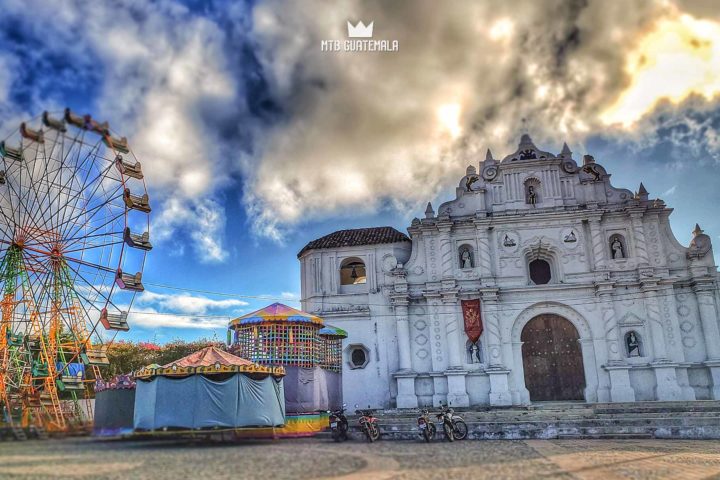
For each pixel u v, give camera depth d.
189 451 21.53
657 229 40.22
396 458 20.84
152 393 25.73
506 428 28.72
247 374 26.44
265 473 16.66
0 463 17.34
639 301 39.38
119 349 53.19
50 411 30.22
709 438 27.48
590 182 41.50
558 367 39.38
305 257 44.31
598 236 40.38
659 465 19.25
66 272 33.72
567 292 39.94
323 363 33.53
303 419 29.62
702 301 38.53
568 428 28.55
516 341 39.78
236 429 25.73
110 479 15.18
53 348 32.84
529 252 41.31
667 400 36.88
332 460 19.83
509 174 42.34
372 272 42.59
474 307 40.25
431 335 40.31
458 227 41.97
